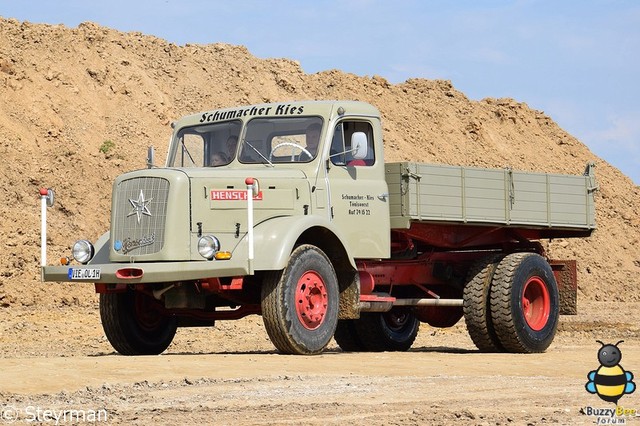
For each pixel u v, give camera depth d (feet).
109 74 132.67
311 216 46.83
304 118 50.03
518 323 53.52
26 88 121.29
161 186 45.50
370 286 51.31
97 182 108.27
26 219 95.61
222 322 76.69
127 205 46.24
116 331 49.98
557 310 55.83
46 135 114.93
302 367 41.45
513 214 56.29
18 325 69.92
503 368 44.32
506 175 56.08
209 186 45.88
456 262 57.52
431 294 55.67
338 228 48.78
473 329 54.24
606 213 168.35
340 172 49.70
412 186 51.57
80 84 127.95
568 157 181.78
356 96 162.81
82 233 99.35
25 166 105.70
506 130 178.91
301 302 45.78
